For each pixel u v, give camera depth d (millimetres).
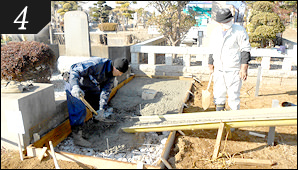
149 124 3701
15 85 3170
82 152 3336
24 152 3074
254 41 8477
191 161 3029
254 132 3855
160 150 3332
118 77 6148
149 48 7223
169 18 9508
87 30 7023
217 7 8406
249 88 6266
